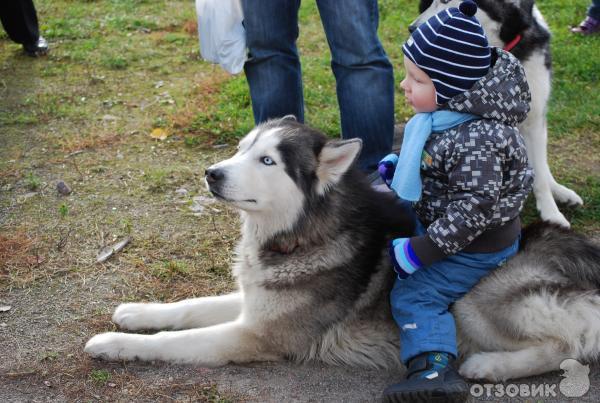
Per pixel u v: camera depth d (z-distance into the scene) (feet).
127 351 10.87
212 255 14.05
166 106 21.40
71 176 17.08
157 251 14.11
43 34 27.55
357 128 14.99
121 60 24.86
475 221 9.79
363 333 11.12
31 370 10.66
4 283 12.87
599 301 10.30
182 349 10.89
